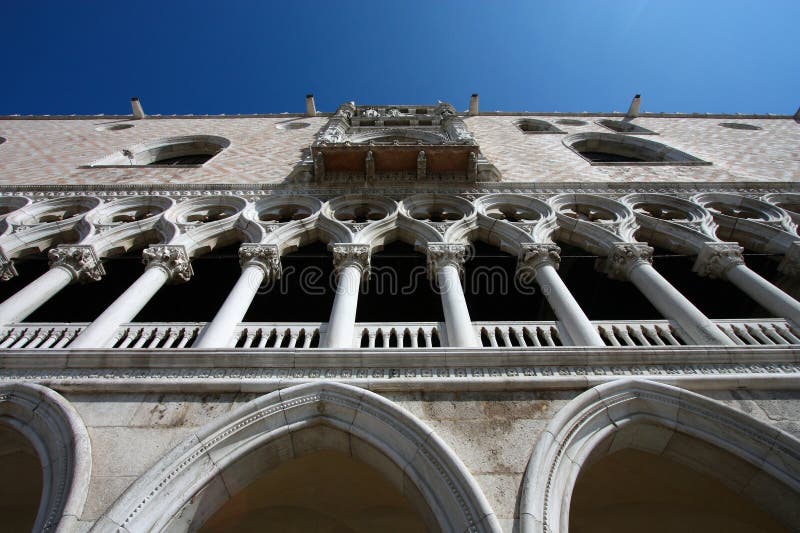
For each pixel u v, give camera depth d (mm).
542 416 4930
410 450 4566
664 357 5574
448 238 8969
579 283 11031
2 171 12914
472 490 4090
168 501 4145
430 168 11680
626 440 5102
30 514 6477
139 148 16828
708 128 19234
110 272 10125
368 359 5492
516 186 11422
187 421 4859
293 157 14539
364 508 6383
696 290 10484
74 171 13047
